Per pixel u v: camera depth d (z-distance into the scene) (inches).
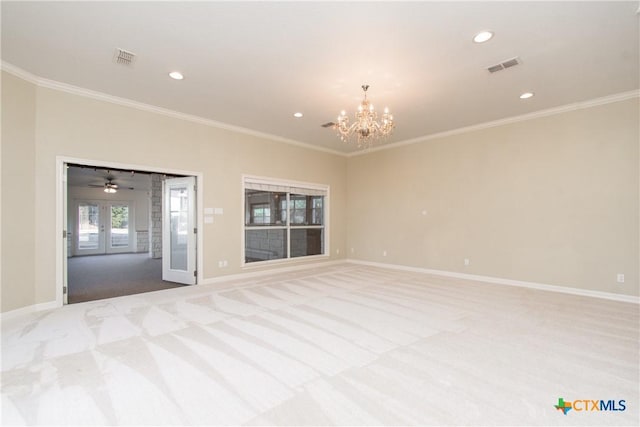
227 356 101.2
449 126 229.8
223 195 224.1
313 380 87.0
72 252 410.0
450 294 183.3
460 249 236.2
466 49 126.8
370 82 156.2
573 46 124.7
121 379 87.0
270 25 111.3
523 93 170.6
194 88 164.1
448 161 243.8
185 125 205.6
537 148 200.5
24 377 87.9
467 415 72.3
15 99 142.7
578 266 185.5
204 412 72.9
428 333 121.6
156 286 206.4
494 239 218.8
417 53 129.6
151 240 385.4
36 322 133.6
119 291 191.8
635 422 70.4
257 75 149.4
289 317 140.1
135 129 184.2
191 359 99.0
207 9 102.6
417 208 263.3
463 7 101.7
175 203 222.5
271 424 68.8
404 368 94.0
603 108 177.8
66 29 113.2
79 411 73.0
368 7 101.6
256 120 215.8
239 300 169.2
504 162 214.4
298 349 106.7
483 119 213.9
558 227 192.7
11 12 103.3
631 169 169.9
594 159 180.7
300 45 124.1
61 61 136.6
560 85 160.9
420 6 101.0
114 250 446.3
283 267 264.4
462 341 114.1
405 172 272.2
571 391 82.4
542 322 134.8
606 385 85.4
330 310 150.8
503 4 100.3
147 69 143.9
